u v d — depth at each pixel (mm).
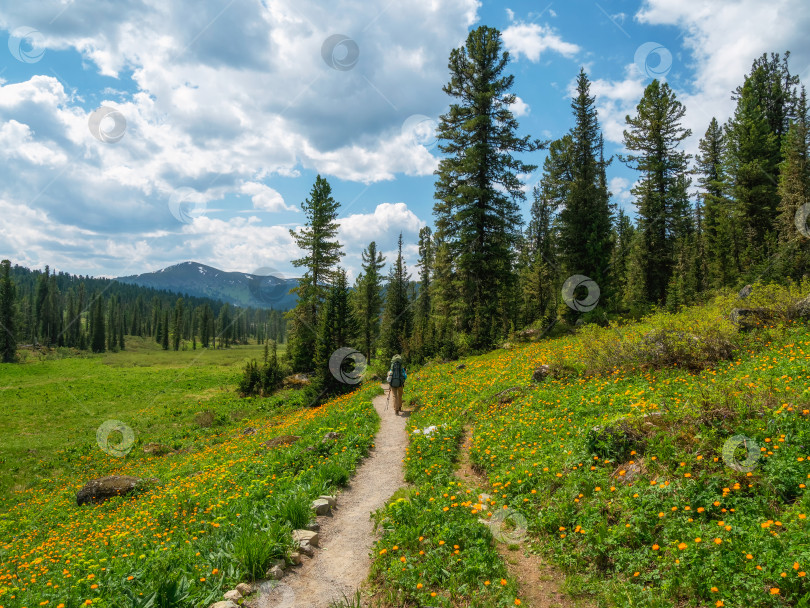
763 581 3648
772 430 5418
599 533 4918
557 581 4691
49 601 5027
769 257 30734
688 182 48625
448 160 31828
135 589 4953
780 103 44094
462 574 4762
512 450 8164
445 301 35562
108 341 119438
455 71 31344
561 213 33156
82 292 141500
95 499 14680
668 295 32094
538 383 12406
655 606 3883
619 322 25531
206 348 130500
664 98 35969
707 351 10453
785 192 30062
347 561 5594
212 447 21469
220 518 7273
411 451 9445
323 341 29328
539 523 5566
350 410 14508
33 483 21500
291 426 17219
